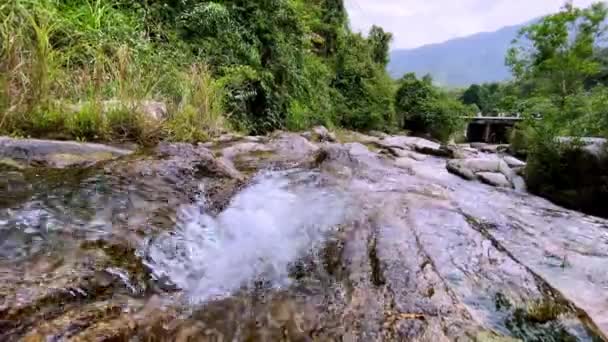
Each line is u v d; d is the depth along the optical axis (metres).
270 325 1.00
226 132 3.92
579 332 1.00
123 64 2.66
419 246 1.48
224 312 1.04
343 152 3.21
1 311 0.77
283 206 1.87
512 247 1.66
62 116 2.24
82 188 1.47
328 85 10.12
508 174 3.79
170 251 1.26
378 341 0.92
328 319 1.03
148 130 2.58
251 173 2.40
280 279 1.25
